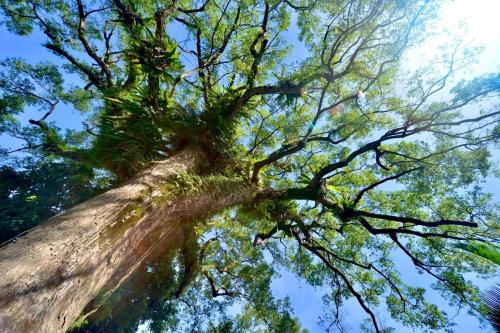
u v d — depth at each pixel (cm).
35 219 1020
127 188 310
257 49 1058
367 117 870
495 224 761
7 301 146
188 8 1050
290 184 1121
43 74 1039
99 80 930
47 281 171
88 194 707
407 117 734
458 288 712
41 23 1020
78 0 888
